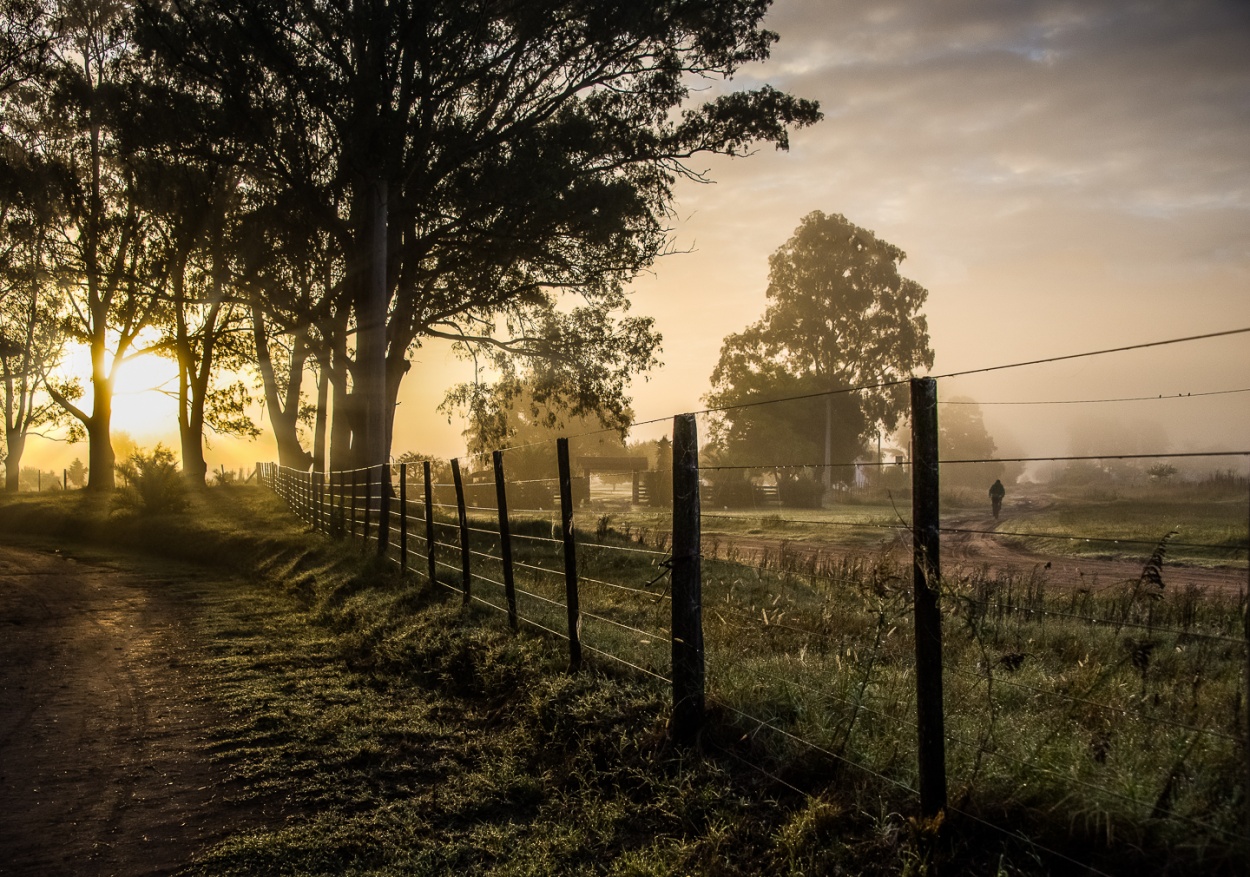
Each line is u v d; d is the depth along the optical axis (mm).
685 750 5254
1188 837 3109
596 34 24656
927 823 3697
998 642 6699
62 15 30703
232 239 28156
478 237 26625
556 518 24625
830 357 70938
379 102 23062
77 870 4637
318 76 22781
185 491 30641
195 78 23547
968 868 3512
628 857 4344
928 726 3766
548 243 27266
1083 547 19391
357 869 4590
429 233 27406
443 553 15203
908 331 70375
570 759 5660
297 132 24281
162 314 39625
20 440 53344
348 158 23125
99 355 41750
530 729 6312
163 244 32094
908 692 5137
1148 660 4270
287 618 12203
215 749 6570
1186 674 4789
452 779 5727
